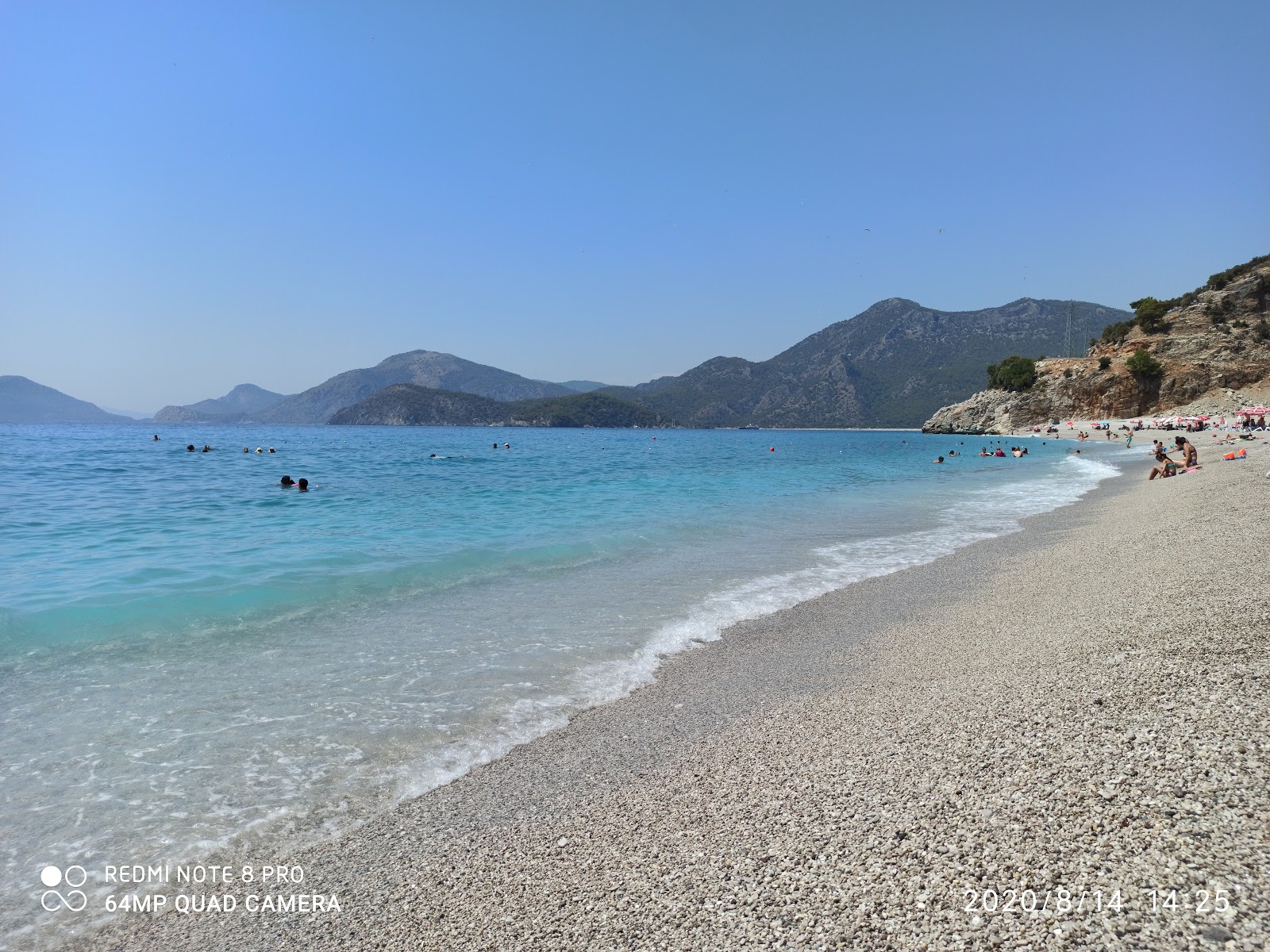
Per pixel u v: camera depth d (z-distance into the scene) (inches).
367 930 163.3
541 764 245.1
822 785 205.0
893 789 193.0
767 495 1145.4
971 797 180.2
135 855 194.5
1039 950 123.9
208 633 381.4
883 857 160.6
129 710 282.7
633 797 216.4
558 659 351.6
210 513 874.8
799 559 599.5
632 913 156.0
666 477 1562.5
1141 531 616.1
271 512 885.8
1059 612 383.9
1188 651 261.7
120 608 422.6
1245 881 130.0
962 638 362.3
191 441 3700.8
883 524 804.6
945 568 557.3
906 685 295.3
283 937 162.9
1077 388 4788.4
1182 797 159.6
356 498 1067.3
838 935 136.9
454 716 284.2
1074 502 993.5
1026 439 4520.2
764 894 154.9
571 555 609.6
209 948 160.6
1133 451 2495.1
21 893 179.3
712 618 424.8
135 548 618.8
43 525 759.7
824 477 1574.8
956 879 147.3
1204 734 187.9
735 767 229.6
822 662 343.9
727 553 626.2
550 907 163.5
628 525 789.2
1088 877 139.7
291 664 337.7
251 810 216.4
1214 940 118.0
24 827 204.5
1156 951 118.1
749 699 299.3
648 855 180.1
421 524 790.5
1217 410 4111.7
